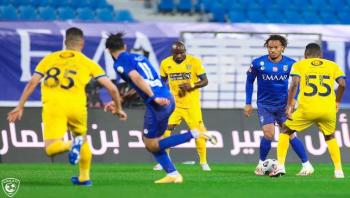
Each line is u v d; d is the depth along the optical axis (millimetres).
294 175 43625
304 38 67438
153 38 65125
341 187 35188
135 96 60062
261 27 69750
